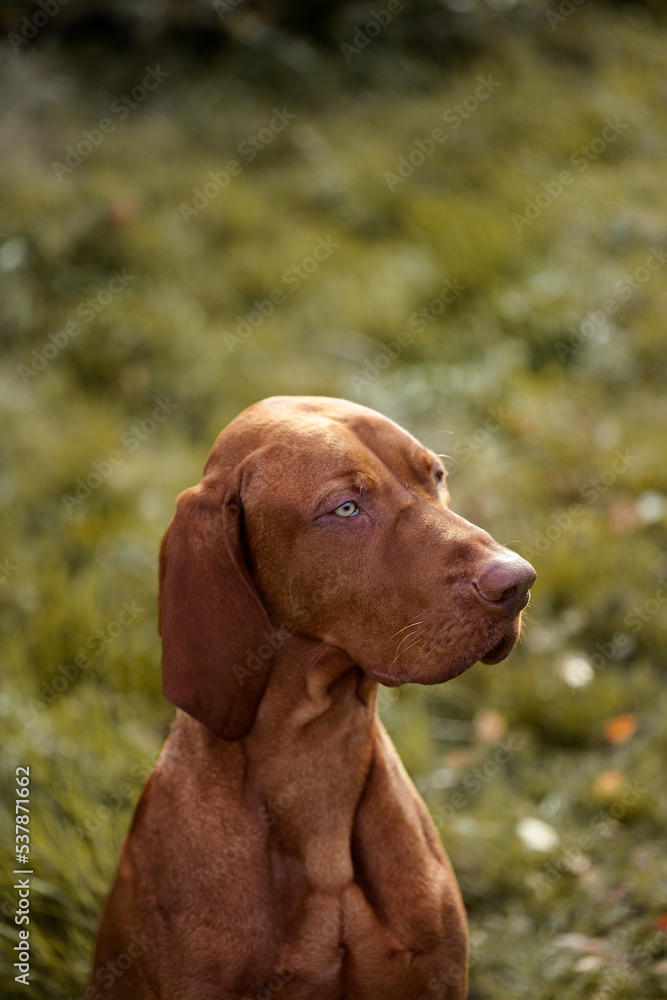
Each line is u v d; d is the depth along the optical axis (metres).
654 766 4.25
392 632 2.56
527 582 2.46
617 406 6.13
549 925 3.73
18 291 7.19
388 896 2.69
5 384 6.56
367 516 2.58
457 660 2.50
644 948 3.57
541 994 3.50
